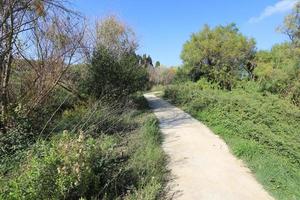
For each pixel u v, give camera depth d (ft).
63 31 34.88
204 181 23.08
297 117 43.52
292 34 86.12
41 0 31.17
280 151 30.27
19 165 20.52
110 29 81.25
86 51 50.55
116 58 65.92
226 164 26.91
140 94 84.38
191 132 39.68
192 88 93.35
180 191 21.29
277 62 88.43
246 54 104.53
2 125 28.84
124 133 34.65
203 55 105.81
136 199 18.25
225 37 106.11
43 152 19.63
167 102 85.30
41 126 31.04
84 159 17.43
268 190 21.75
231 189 21.77
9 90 33.14
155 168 23.70
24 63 34.27
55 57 34.99
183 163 27.04
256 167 25.73
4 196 14.66
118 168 21.53
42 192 15.16
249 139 33.99
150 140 31.09
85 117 32.53
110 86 54.54
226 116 42.65
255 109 42.57
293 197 20.42
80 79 52.75
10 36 30.32
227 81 100.63
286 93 64.44
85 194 17.39
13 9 30.07
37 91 33.78
